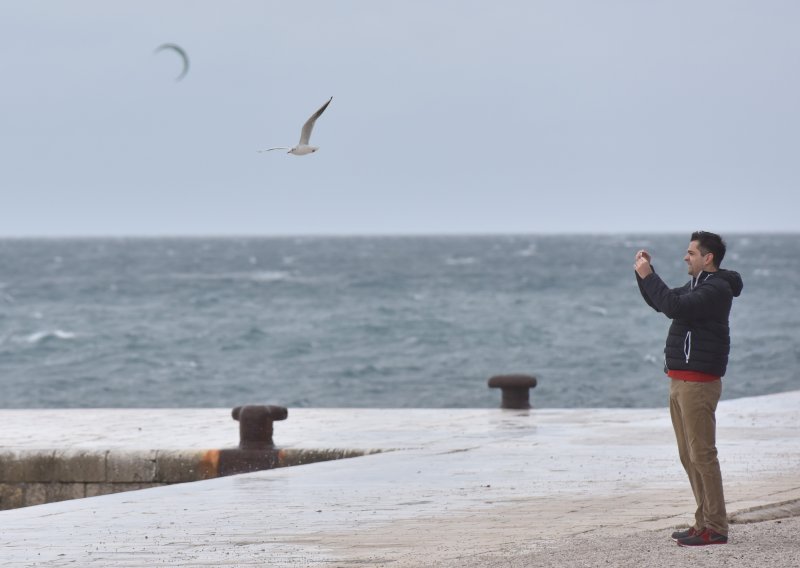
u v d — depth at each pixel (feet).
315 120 63.98
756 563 69.92
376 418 161.48
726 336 75.20
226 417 165.27
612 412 165.27
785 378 329.93
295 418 161.79
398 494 101.50
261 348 449.06
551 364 380.17
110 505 99.09
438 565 71.97
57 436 144.87
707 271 76.02
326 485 107.34
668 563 70.18
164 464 129.39
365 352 431.84
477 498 98.58
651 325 516.32
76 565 75.10
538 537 80.74
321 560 75.00
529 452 126.31
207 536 84.23
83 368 391.86
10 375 375.04
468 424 153.58
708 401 75.05
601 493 99.71
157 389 339.57
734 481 102.83
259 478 112.37
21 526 90.02
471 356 410.93
